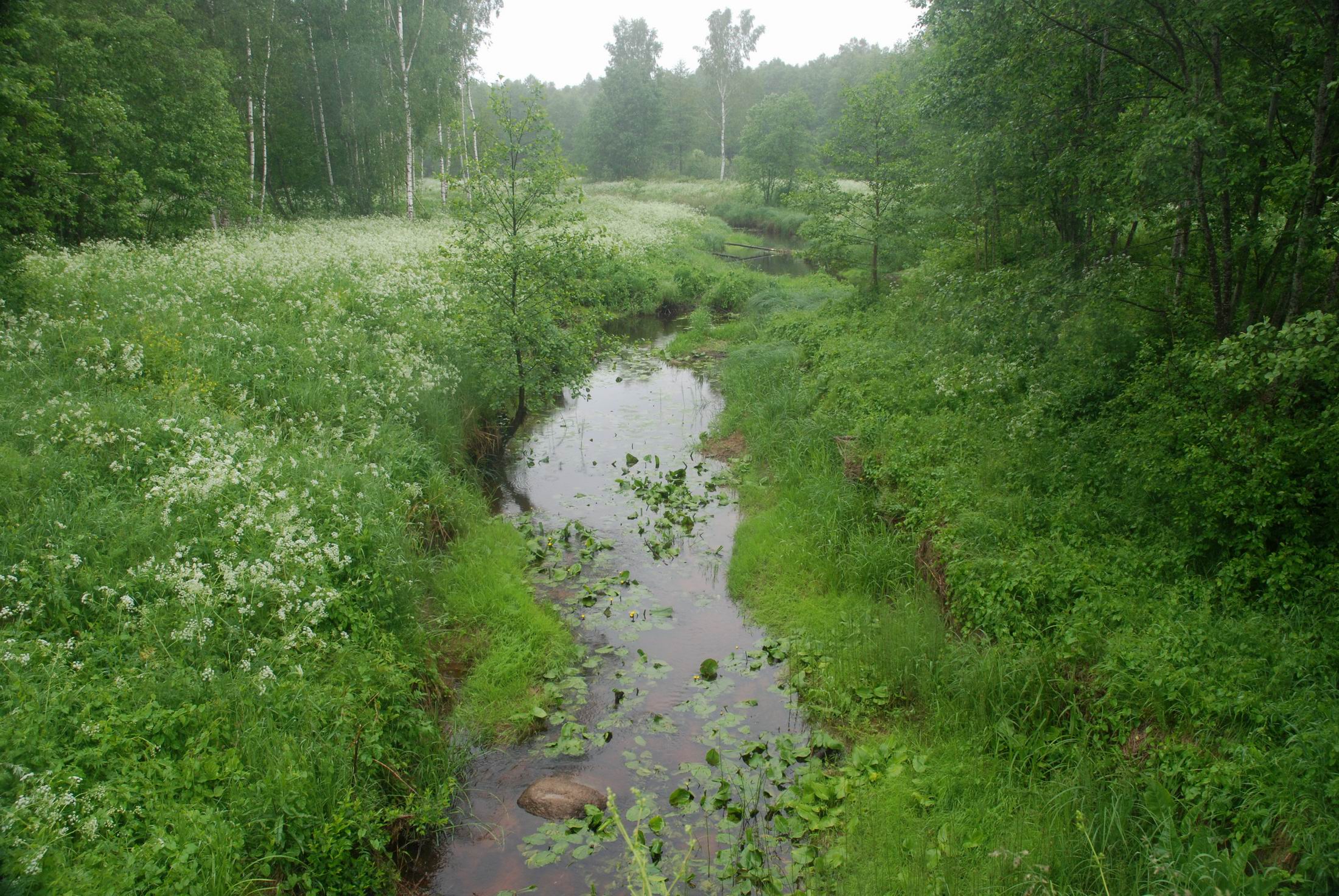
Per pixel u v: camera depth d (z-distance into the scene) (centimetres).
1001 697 567
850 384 1246
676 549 926
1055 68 907
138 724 451
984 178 1216
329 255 1653
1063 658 565
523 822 519
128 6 2025
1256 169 682
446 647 713
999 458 848
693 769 565
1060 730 534
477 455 1166
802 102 4516
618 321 2197
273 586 584
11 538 557
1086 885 417
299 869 436
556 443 1290
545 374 1202
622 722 620
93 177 1642
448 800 524
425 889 466
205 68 2103
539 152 1161
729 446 1248
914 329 1412
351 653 586
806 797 520
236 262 1416
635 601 811
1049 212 1172
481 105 5391
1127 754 489
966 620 664
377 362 1108
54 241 1348
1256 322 747
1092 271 887
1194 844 400
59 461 666
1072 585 620
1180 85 774
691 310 2344
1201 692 480
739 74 6962
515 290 1153
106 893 359
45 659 477
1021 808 482
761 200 4656
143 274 1255
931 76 1301
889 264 1936
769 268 3064
